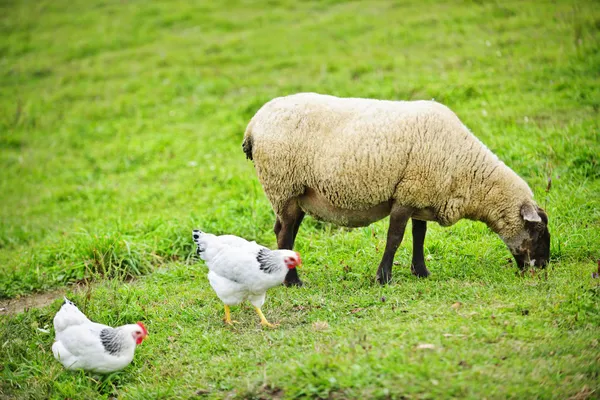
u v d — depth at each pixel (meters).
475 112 11.26
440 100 12.05
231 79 15.18
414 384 4.40
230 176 10.91
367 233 8.05
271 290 6.82
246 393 4.78
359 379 4.52
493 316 5.31
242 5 20.09
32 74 17.48
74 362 5.62
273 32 17.48
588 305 5.31
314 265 7.54
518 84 12.10
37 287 7.99
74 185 12.26
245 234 8.59
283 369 4.89
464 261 7.07
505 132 10.23
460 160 6.43
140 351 6.04
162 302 6.98
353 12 17.78
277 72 15.08
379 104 6.57
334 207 6.72
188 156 12.41
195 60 16.56
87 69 17.25
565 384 4.32
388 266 6.61
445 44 14.58
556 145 9.46
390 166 6.32
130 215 10.25
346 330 5.47
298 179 6.66
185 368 5.56
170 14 20.02
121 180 12.02
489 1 16.36
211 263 6.10
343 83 13.50
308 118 6.57
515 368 4.51
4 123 15.00
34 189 12.31
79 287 7.83
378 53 14.80
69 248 8.60
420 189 6.36
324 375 4.64
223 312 6.50
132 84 15.95
